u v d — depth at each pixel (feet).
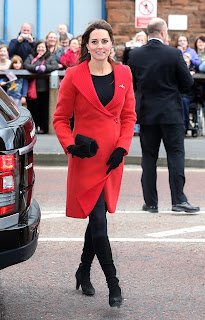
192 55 54.85
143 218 29.43
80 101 18.03
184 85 29.63
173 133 29.71
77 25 71.56
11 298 19.04
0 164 15.11
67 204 18.48
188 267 22.09
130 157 45.14
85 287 19.35
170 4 69.87
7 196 15.26
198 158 44.65
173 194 30.35
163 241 25.29
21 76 54.24
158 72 29.40
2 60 54.24
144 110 29.73
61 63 54.75
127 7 69.72
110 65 18.42
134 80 30.25
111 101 17.98
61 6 71.36
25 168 15.83
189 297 19.33
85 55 18.47
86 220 28.84
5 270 21.52
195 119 56.08
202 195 35.45
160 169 43.86
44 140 51.08
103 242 17.89
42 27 71.61
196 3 70.08
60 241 25.07
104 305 18.61
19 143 15.57
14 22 71.36
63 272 21.40
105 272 17.80
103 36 17.92
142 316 17.83
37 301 18.83
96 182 18.02
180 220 29.12
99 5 71.20
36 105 56.13
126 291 19.72
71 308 18.34
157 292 19.69
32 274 21.17
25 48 54.44
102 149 18.02
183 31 70.28
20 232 15.46
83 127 18.11
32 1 71.31
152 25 29.68
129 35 69.82
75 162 18.24
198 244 24.94
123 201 33.35
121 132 18.42
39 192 35.32
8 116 15.97
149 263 22.44
